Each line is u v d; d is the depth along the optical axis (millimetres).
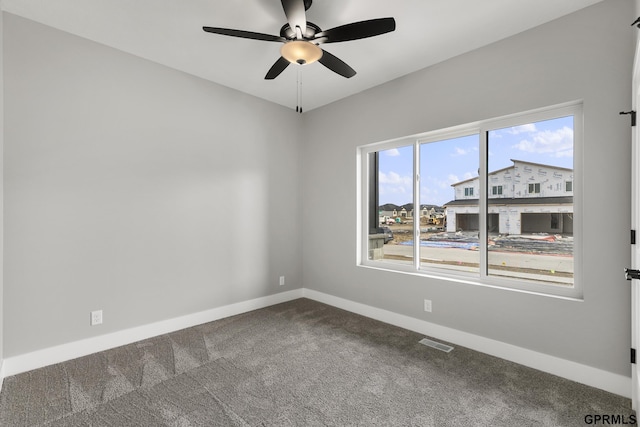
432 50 2693
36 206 2332
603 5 2061
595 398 1977
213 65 2994
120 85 2727
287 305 3898
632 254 1895
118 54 2715
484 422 1765
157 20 2311
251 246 3701
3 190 2193
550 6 2127
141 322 2857
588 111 2121
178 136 3090
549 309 2289
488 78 2594
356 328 3146
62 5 2145
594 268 2107
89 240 2574
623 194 1999
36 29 2324
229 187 3494
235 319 3395
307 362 2445
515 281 2547
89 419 1782
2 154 2125
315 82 3340
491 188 2705
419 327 3045
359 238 3658
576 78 2168
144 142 2869
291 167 4137
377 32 1930
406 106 3148
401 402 1947
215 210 3375
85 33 2477
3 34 2195
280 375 2254
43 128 2357
